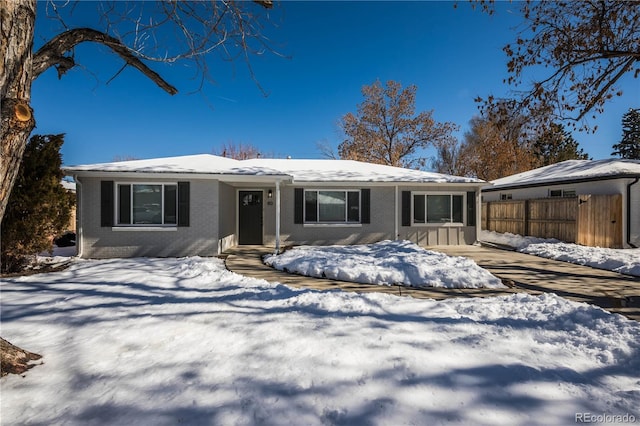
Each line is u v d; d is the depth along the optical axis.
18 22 2.76
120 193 9.73
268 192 12.24
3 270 7.33
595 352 3.18
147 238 9.79
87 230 9.58
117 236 9.69
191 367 2.91
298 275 7.22
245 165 11.65
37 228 7.52
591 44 7.44
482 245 12.88
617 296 5.61
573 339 3.47
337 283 6.47
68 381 2.71
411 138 30.95
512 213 15.48
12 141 2.73
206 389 2.56
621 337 3.43
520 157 27.75
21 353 3.05
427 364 2.91
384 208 12.38
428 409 2.31
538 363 2.95
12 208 7.39
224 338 3.52
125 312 4.37
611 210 11.24
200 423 2.18
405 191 12.41
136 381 2.70
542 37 7.90
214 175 9.66
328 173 12.91
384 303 4.78
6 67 2.68
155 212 9.85
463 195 12.62
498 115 8.91
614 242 11.14
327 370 2.82
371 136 30.64
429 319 4.10
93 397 2.49
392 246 10.79
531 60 8.11
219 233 10.13
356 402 2.38
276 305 4.67
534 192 15.55
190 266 7.55
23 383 2.68
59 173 8.14
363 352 3.15
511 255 10.48
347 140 31.72
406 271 6.75
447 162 36.38
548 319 4.02
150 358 3.10
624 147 28.00
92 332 3.71
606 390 2.55
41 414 2.30
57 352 3.24
